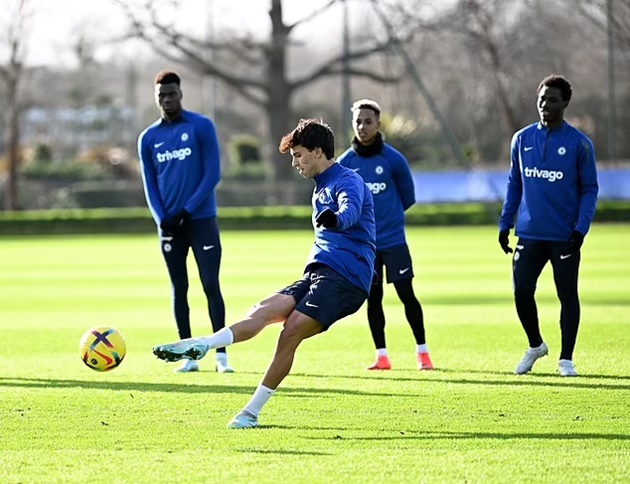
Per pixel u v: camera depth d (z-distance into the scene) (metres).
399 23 132.50
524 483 16.67
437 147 132.00
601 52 126.62
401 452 18.69
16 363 30.11
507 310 42.66
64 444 19.48
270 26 137.12
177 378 27.19
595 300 45.59
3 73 145.75
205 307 46.97
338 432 20.34
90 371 28.44
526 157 27.53
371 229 20.91
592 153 27.09
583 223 26.75
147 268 68.19
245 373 28.19
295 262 70.75
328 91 187.25
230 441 19.62
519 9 133.75
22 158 161.75
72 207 135.62
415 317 28.83
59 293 52.75
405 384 25.84
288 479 16.97
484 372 27.83
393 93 146.25
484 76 133.88
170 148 29.80
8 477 17.25
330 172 20.78
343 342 34.44
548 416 21.67
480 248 81.19
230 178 136.88
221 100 173.50
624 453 18.50
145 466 17.83
